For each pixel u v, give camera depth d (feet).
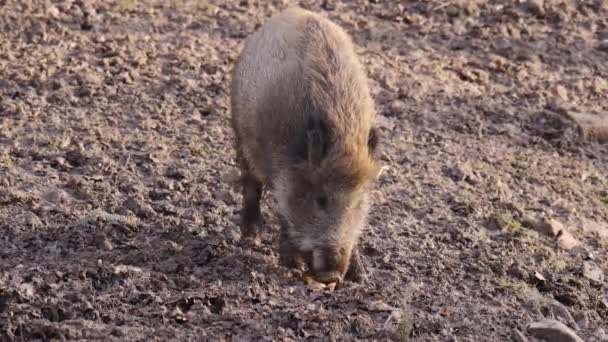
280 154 82.12
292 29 87.04
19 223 92.84
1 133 111.34
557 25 153.69
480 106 129.49
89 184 101.71
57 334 74.95
